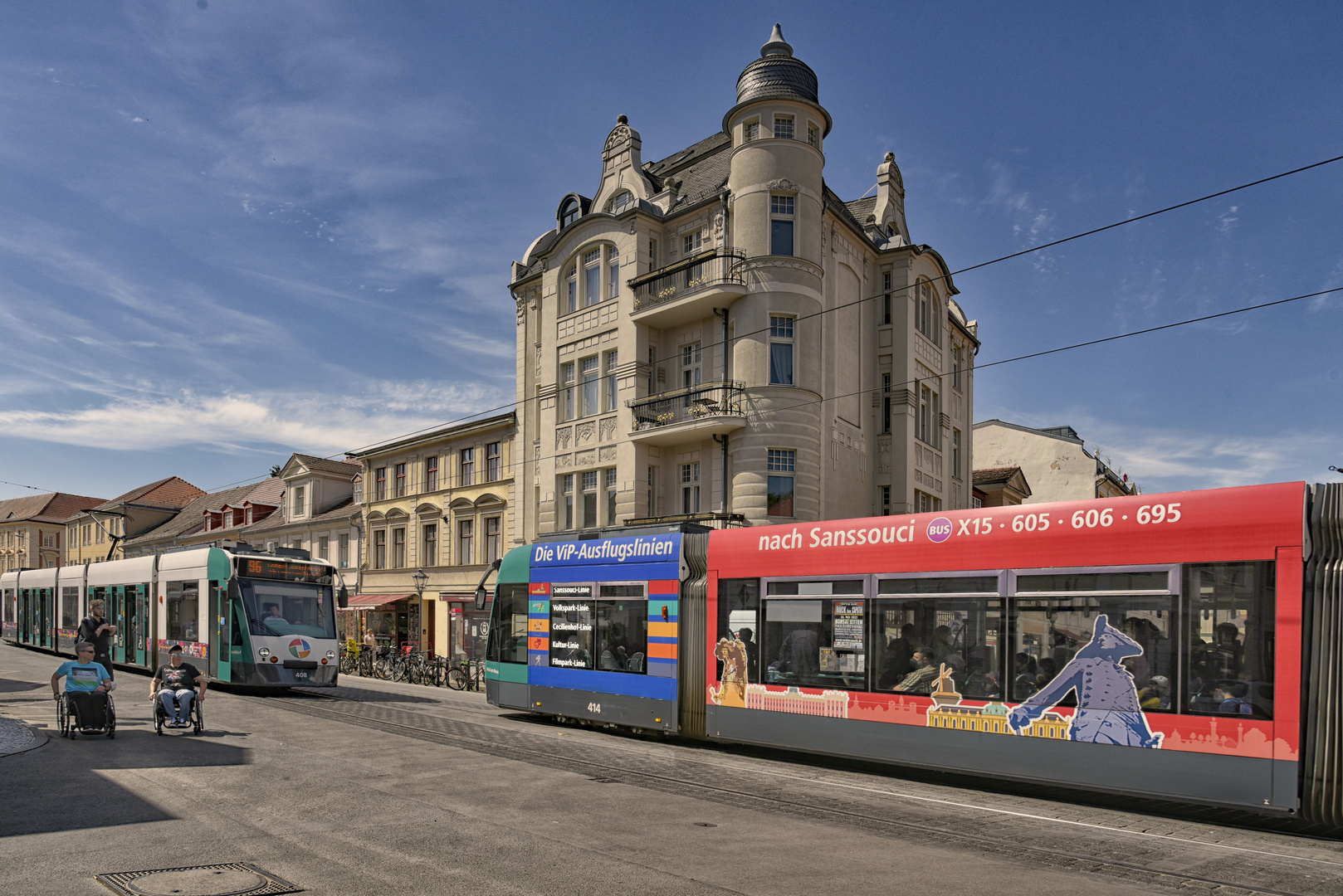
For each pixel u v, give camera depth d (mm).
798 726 13203
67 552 77812
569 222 33281
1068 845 8727
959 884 7316
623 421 28609
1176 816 10203
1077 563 10859
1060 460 48094
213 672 22359
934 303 33562
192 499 73875
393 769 11922
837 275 28656
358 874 7113
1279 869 8031
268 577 22438
